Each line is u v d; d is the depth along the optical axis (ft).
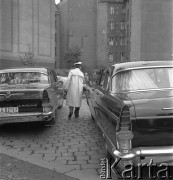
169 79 18.17
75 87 32.40
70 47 234.79
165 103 14.14
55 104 29.22
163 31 143.95
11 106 24.85
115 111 14.48
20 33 116.98
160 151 13.20
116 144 13.83
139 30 146.41
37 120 24.82
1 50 105.91
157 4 144.46
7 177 16.11
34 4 125.80
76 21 236.22
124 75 18.75
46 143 23.07
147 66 18.85
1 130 27.96
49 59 137.18
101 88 21.36
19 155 20.10
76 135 25.41
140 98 15.34
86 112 37.63
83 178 15.85
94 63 236.84
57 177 16.06
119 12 236.43
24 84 28.27
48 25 136.56
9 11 110.83
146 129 13.48
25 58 110.83
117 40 237.04
